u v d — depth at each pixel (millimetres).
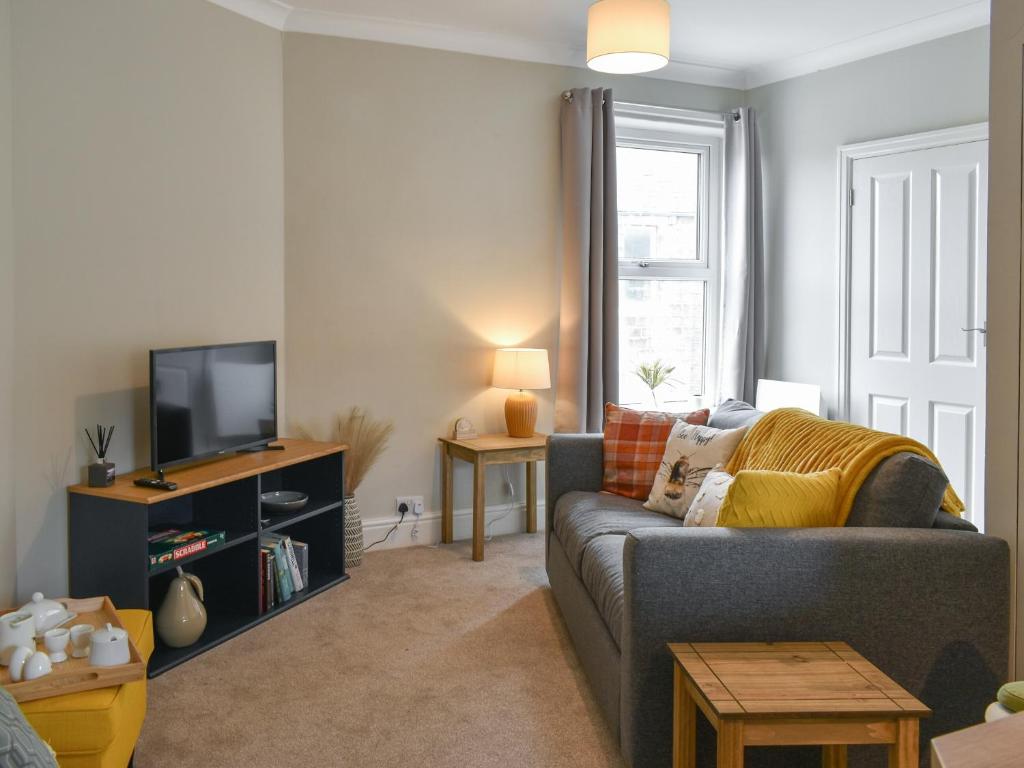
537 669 2863
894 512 2223
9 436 2818
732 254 4996
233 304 3777
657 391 5113
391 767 2232
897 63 4309
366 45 4145
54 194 2963
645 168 5004
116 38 3174
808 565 2043
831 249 4672
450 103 4336
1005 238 2268
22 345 2869
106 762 1857
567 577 3123
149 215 3342
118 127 3195
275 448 3746
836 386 4680
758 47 4586
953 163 4078
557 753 2299
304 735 2410
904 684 2078
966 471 4082
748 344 4988
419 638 3141
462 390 4465
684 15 4090
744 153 4906
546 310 4637
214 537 3115
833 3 3912
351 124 4137
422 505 4410
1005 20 2258
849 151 4543
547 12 4004
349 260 4176
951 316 4121
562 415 4590
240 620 3281
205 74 3584
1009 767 867
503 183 4484
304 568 3650
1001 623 2102
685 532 2072
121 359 3240
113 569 2904
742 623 2035
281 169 4012
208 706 2596
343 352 4188
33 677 1891
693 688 1795
